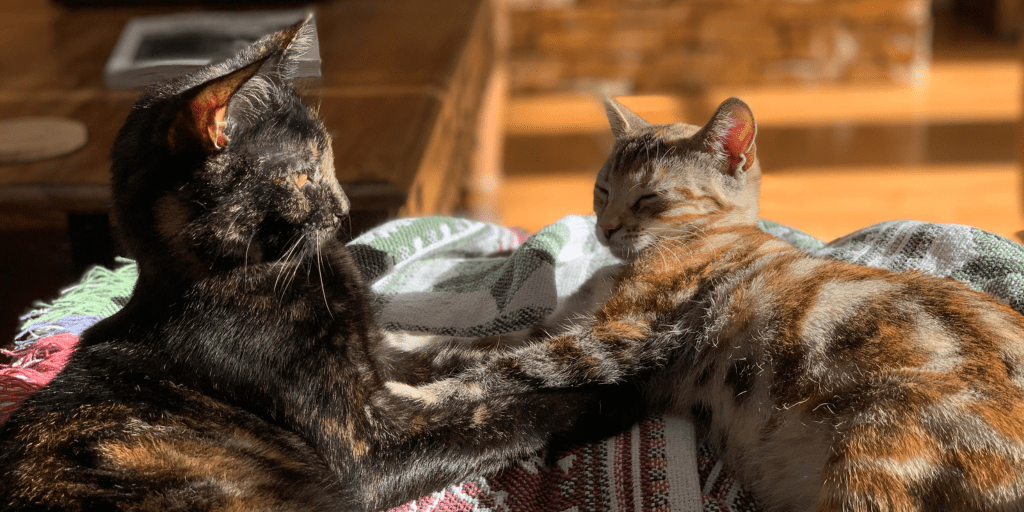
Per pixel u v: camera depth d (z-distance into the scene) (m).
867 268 1.17
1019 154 2.38
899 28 3.31
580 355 1.18
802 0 3.30
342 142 1.47
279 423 1.09
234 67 1.11
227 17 1.81
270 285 1.10
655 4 3.35
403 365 1.18
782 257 1.20
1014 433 1.05
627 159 1.26
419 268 1.32
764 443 1.14
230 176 1.08
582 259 1.32
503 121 3.15
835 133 2.91
